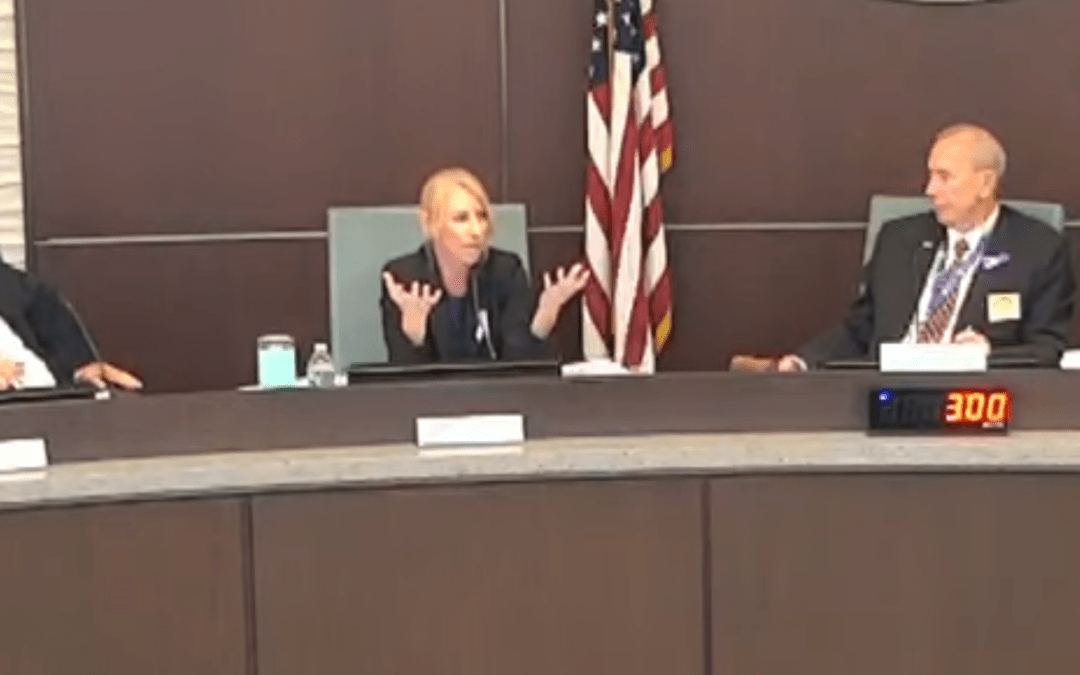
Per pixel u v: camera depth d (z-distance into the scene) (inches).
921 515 89.0
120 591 85.4
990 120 183.3
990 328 132.6
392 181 182.4
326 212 181.5
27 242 178.1
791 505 89.1
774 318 186.1
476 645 88.7
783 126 183.8
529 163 182.9
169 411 89.0
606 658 89.5
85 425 87.7
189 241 180.7
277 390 90.4
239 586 86.8
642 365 174.4
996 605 89.2
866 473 88.8
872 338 138.7
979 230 136.3
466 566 88.4
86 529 84.7
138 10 177.9
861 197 184.4
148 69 178.5
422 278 126.5
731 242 184.9
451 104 182.1
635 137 175.5
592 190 176.1
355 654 88.0
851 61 183.5
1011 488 88.7
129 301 180.4
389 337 126.7
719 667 89.7
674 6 182.1
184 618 86.3
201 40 179.2
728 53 182.5
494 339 125.6
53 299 134.9
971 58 183.0
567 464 87.4
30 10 176.2
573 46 182.1
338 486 86.9
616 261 174.7
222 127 180.1
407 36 181.3
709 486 89.0
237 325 181.9
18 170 177.2
